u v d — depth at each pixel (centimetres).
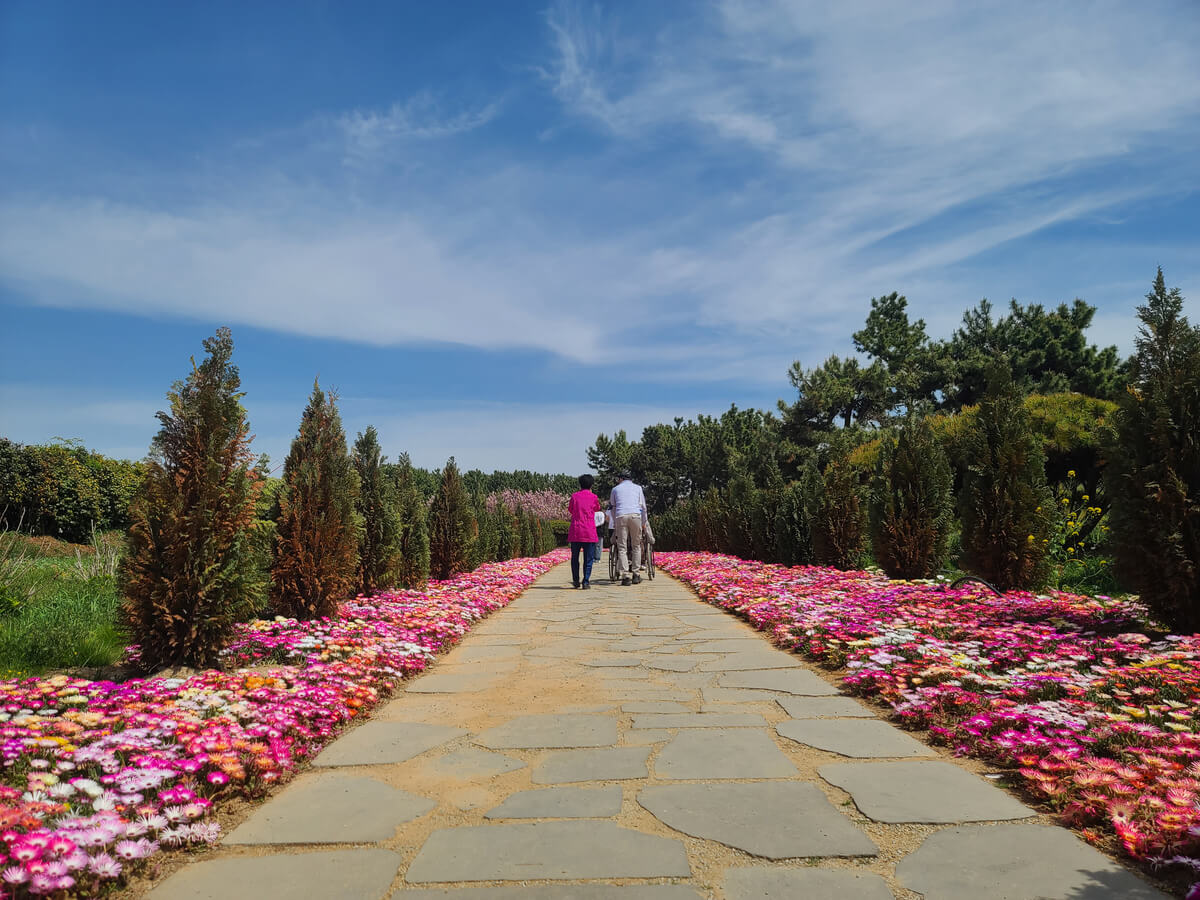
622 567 1284
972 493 782
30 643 513
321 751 357
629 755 339
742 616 796
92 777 296
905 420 975
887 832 251
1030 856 231
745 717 400
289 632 593
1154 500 504
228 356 523
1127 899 203
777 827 256
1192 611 492
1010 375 790
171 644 485
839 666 520
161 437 496
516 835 254
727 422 4294
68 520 1536
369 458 859
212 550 497
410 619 693
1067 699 383
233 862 238
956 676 429
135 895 219
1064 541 973
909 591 775
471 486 4750
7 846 224
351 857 240
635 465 4716
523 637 696
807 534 1259
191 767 297
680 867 228
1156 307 534
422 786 306
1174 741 304
